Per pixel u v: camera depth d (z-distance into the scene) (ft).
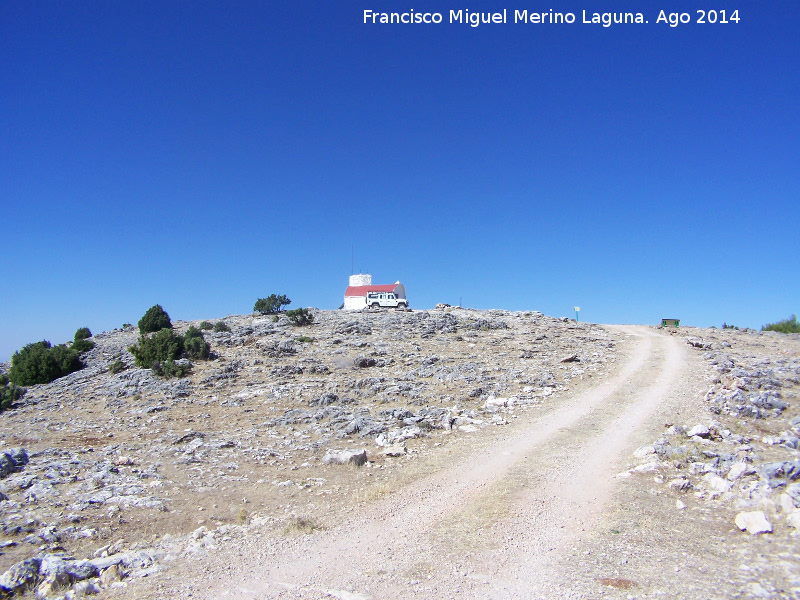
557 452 63.77
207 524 46.26
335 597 32.19
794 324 211.20
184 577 35.65
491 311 217.56
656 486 50.03
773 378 91.35
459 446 69.46
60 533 43.19
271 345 136.77
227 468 62.44
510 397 95.61
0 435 84.02
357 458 63.26
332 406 92.99
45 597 33.24
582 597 30.63
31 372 139.74
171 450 70.59
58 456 67.92
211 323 183.21
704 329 195.72
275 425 83.25
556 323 192.03
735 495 45.01
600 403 88.79
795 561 32.94
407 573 35.19
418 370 117.08
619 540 38.60
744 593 29.68
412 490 53.52
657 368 116.98
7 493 53.47
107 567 36.88
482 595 31.73
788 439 60.90
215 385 109.70
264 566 37.22
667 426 72.38
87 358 155.94
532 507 46.78
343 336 153.58
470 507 47.75
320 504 50.65
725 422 72.18
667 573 32.83
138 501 50.72
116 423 89.20
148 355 128.26
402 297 259.60
